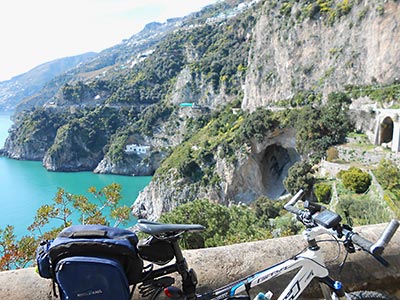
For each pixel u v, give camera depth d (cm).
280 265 235
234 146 6116
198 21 19375
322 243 342
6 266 752
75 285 185
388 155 3941
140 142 11425
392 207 2595
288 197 4572
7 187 9112
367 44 5384
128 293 193
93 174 11081
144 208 7450
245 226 1312
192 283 225
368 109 4700
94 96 14750
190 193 6488
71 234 202
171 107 11700
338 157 4459
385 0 5125
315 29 6300
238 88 10131
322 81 6003
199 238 1230
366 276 335
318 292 317
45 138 13688
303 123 5231
